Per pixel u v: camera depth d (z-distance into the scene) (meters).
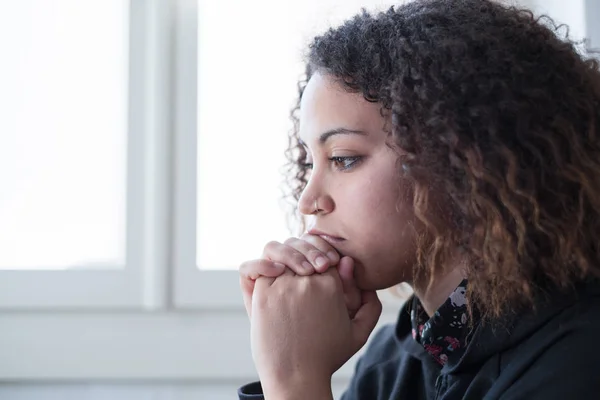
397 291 0.99
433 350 0.66
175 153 1.23
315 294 0.66
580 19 1.12
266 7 1.27
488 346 0.60
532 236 0.59
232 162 1.26
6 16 1.25
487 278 0.60
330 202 0.67
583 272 0.59
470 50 0.62
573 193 0.60
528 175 0.59
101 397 1.19
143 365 1.18
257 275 0.69
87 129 1.26
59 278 1.19
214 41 1.27
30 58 1.25
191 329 1.20
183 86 1.24
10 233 1.23
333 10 1.25
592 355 0.54
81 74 1.26
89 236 1.25
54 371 1.17
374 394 0.81
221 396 1.20
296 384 0.62
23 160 1.24
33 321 1.18
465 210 0.60
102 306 1.19
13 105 1.25
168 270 1.20
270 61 1.27
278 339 0.64
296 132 0.95
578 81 0.64
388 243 0.65
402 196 0.64
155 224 1.20
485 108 0.59
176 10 1.25
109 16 1.27
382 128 0.64
